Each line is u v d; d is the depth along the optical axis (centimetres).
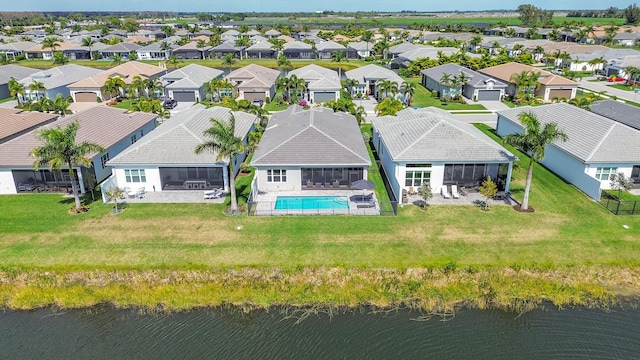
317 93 7562
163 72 9619
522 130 4853
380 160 4619
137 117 5222
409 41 15712
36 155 3228
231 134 3294
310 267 2728
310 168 3806
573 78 9188
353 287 2612
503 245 2928
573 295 2548
